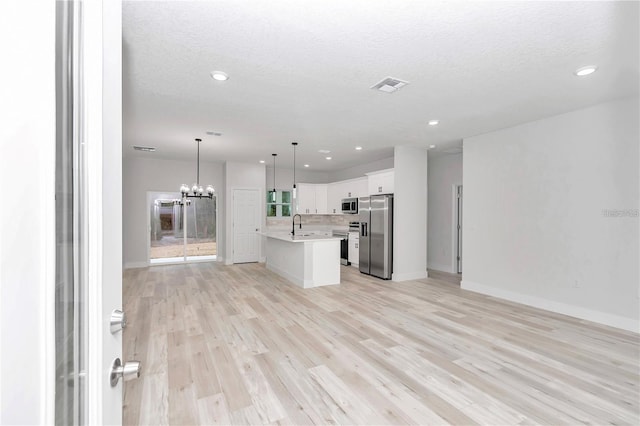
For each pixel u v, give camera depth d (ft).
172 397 6.80
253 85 9.67
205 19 6.31
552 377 7.60
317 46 7.37
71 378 1.98
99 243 2.06
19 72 1.32
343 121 13.50
